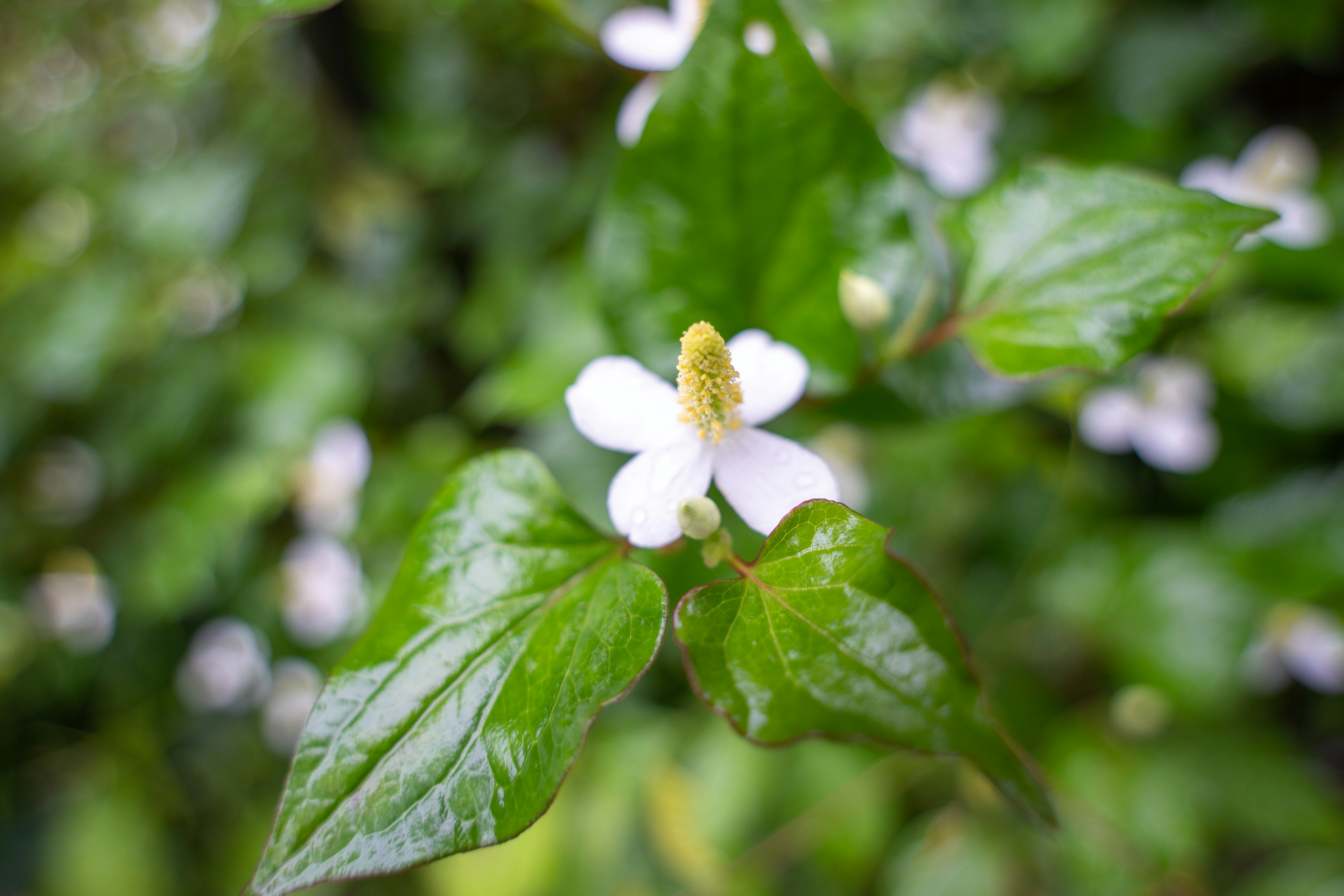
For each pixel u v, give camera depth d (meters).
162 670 0.36
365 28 0.34
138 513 0.35
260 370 0.32
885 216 0.15
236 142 0.36
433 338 0.35
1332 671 0.28
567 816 0.28
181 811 0.38
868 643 0.12
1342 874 0.26
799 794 0.27
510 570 0.13
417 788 0.12
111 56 0.39
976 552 0.25
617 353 0.16
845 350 0.16
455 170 0.34
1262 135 0.31
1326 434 0.29
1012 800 0.11
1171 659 0.27
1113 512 0.30
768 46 0.14
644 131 0.15
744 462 0.14
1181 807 0.26
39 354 0.34
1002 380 0.17
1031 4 0.28
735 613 0.12
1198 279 0.14
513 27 0.32
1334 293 0.27
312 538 0.30
